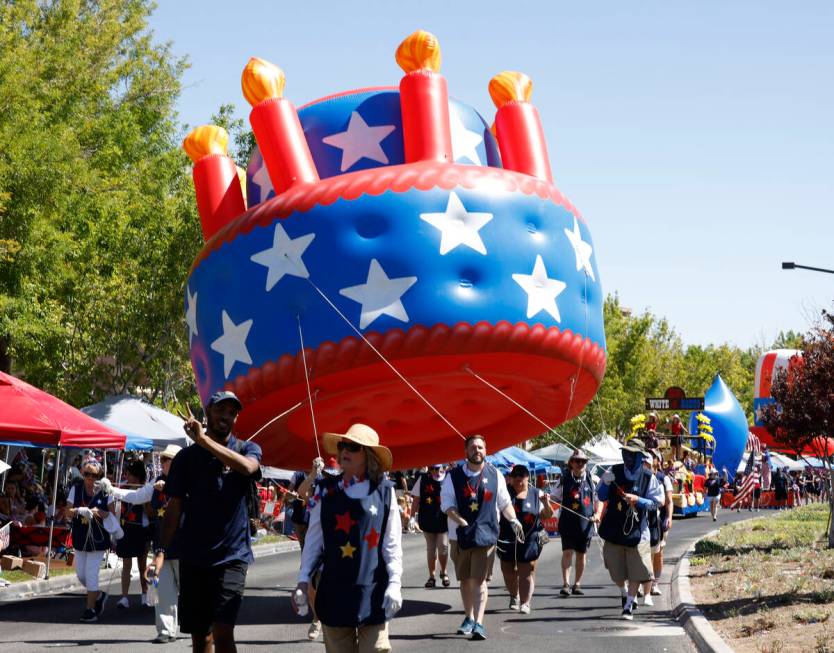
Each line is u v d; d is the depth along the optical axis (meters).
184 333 32.09
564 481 14.02
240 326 11.85
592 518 13.63
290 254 11.52
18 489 20.41
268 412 12.24
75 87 30.55
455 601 13.44
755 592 12.05
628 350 59.62
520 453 36.88
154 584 11.35
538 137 13.30
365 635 6.05
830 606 10.59
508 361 11.68
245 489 6.66
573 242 12.34
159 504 11.20
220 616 6.52
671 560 18.39
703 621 10.34
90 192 26.75
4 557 15.73
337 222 11.42
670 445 36.44
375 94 13.02
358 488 6.15
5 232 23.06
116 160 31.75
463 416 13.45
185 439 22.67
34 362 29.08
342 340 11.22
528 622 11.34
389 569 6.08
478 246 11.42
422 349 11.20
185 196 32.97
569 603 13.08
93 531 11.72
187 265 30.58
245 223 11.98
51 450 30.70
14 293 23.72
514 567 12.31
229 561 6.54
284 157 12.27
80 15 36.94
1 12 29.52
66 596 14.01
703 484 36.78
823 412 17.69
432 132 12.14
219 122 32.72
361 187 11.52
